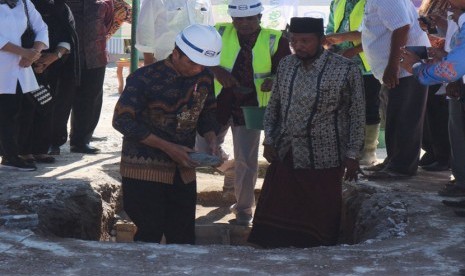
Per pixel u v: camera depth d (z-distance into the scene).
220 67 8.45
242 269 6.30
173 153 6.75
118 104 6.73
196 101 6.85
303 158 7.80
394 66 8.95
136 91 6.72
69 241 7.01
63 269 6.23
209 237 9.26
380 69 9.28
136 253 6.65
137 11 12.03
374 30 9.20
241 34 8.75
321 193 7.77
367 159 10.44
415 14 9.25
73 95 10.78
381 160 10.98
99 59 10.98
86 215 8.69
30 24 9.47
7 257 6.48
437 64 6.70
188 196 7.17
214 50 6.64
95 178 9.55
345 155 7.71
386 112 9.45
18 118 9.79
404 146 9.38
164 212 7.12
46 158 10.36
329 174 7.79
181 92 6.79
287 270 6.28
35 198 8.28
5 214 7.83
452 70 6.59
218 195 10.27
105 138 12.66
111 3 11.29
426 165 10.23
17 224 7.43
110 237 9.30
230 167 9.98
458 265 6.38
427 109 9.97
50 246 6.82
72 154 11.10
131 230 9.21
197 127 7.29
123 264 6.38
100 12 10.94
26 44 9.40
